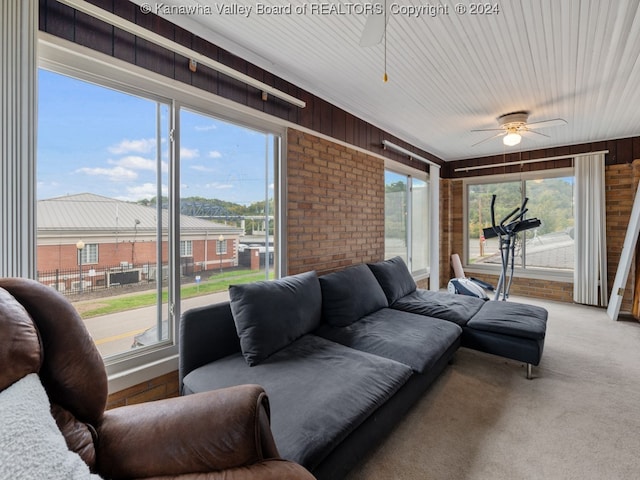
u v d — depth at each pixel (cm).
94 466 90
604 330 331
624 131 381
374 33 146
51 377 92
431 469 144
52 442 76
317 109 285
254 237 241
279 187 256
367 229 356
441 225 538
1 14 124
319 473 111
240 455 93
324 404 131
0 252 125
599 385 219
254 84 217
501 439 164
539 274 470
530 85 262
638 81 251
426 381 193
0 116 124
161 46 179
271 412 126
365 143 348
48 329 95
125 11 164
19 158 129
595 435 167
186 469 91
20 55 129
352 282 259
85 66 154
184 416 98
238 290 183
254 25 189
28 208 132
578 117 334
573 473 142
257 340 173
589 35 192
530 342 221
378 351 196
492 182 513
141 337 181
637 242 375
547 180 465
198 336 172
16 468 67
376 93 283
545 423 177
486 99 293
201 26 191
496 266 514
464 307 277
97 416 99
